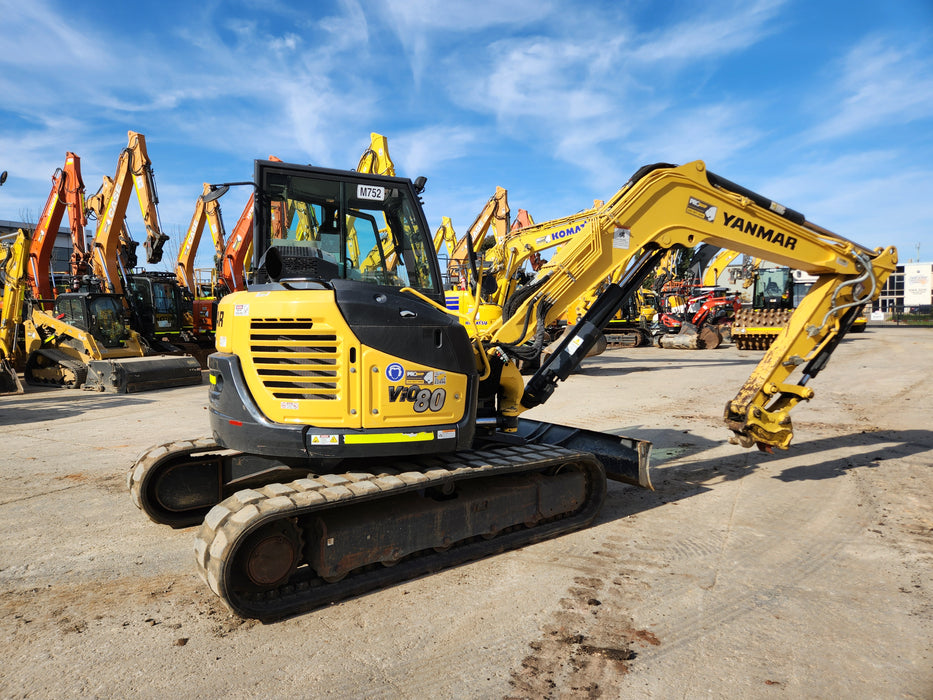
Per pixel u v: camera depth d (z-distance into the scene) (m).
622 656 2.93
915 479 5.77
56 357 13.12
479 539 4.21
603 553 4.16
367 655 2.96
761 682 2.72
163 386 12.86
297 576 3.59
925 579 3.73
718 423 8.54
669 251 5.25
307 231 4.23
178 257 23.20
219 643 3.08
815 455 6.71
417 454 3.89
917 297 77.44
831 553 4.13
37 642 3.09
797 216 5.30
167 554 4.22
